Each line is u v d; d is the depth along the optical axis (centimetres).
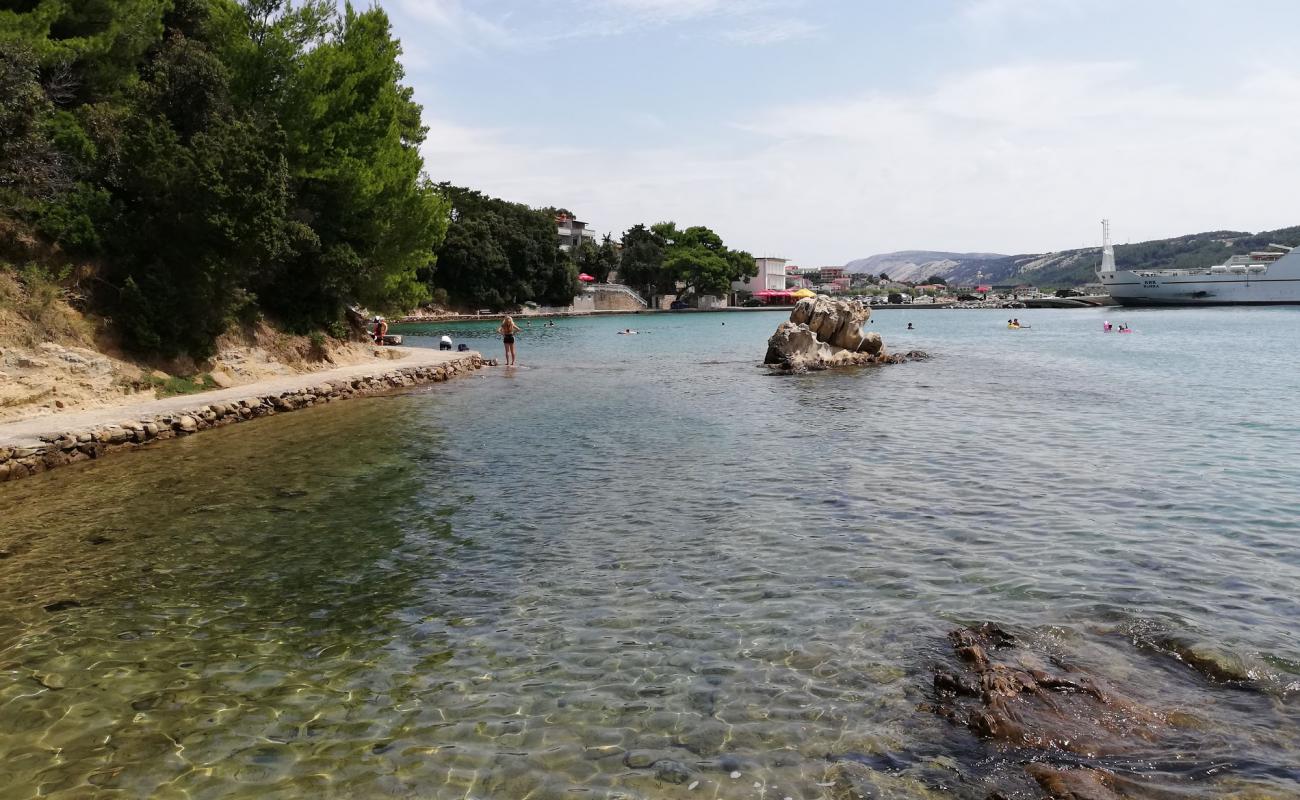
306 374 3219
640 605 939
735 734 664
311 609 952
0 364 2025
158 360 2577
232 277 2734
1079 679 714
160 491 1523
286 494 1495
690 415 2416
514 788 597
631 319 11750
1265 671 732
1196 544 1100
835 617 885
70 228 2397
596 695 734
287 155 3334
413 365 3616
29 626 905
